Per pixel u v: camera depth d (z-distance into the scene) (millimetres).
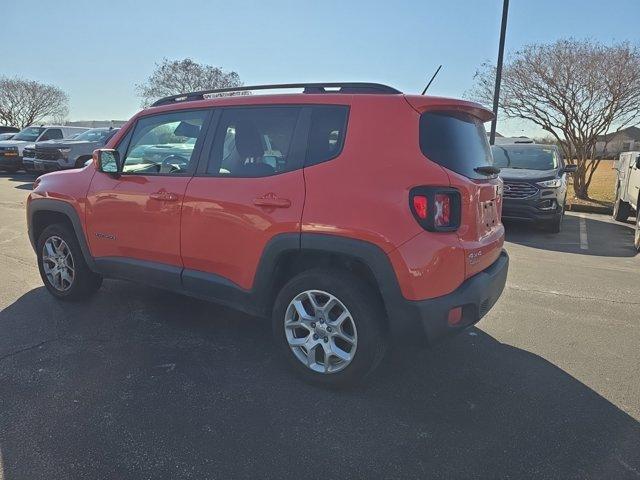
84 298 4738
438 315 2896
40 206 4629
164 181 3789
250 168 3408
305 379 3303
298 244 3117
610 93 13586
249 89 3648
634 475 2486
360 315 3039
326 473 2465
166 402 3045
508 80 14562
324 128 3184
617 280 6047
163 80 38188
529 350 3932
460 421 2932
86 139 15164
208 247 3551
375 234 2877
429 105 3041
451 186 2930
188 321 4312
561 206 9320
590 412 3049
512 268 6578
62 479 2371
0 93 47281
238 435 2742
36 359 3549
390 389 3277
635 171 9898
